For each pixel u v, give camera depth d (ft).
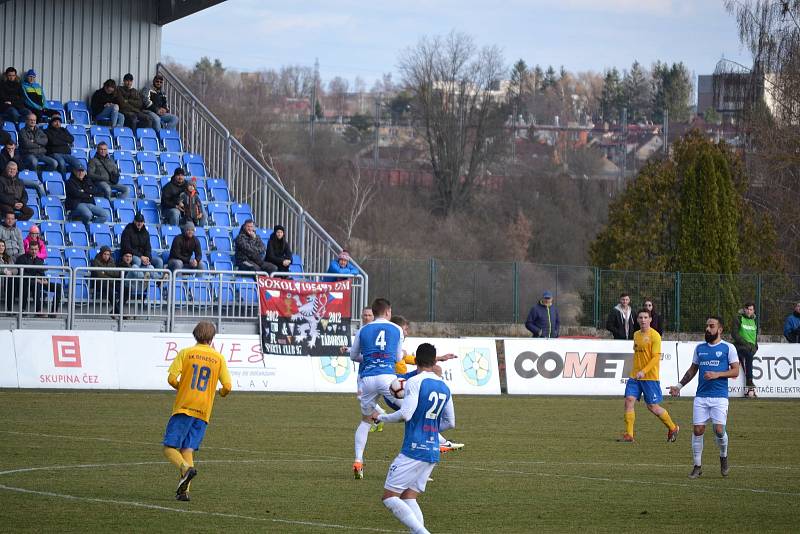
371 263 262.47
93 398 144.56
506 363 180.14
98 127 205.87
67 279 159.63
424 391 62.44
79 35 215.31
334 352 169.37
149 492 79.66
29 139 188.75
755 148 340.80
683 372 189.26
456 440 119.14
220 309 166.40
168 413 130.52
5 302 155.84
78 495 77.36
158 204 194.59
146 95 222.07
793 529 71.92
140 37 222.07
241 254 178.50
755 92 339.98
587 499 82.48
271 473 91.25
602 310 256.11
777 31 338.34
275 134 604.90
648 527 71.72
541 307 197.47
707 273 262.47
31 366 152.46
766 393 192.95
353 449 108.17
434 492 84.74
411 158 594.65
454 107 556.10
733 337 191.31
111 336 156.56
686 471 99.50
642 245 299.17
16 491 78.07
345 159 611.88
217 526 67.87
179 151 214.69
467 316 262.26
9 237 160.97
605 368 185.26
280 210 198.90
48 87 212.02
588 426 136.26
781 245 331.16
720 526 72.54
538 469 98.53
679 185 300.81
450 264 262.26
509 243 520.83
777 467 103.71
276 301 166.30
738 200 299.99
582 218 545.85
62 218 183.11
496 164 571.69
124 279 162.30
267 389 164.76
